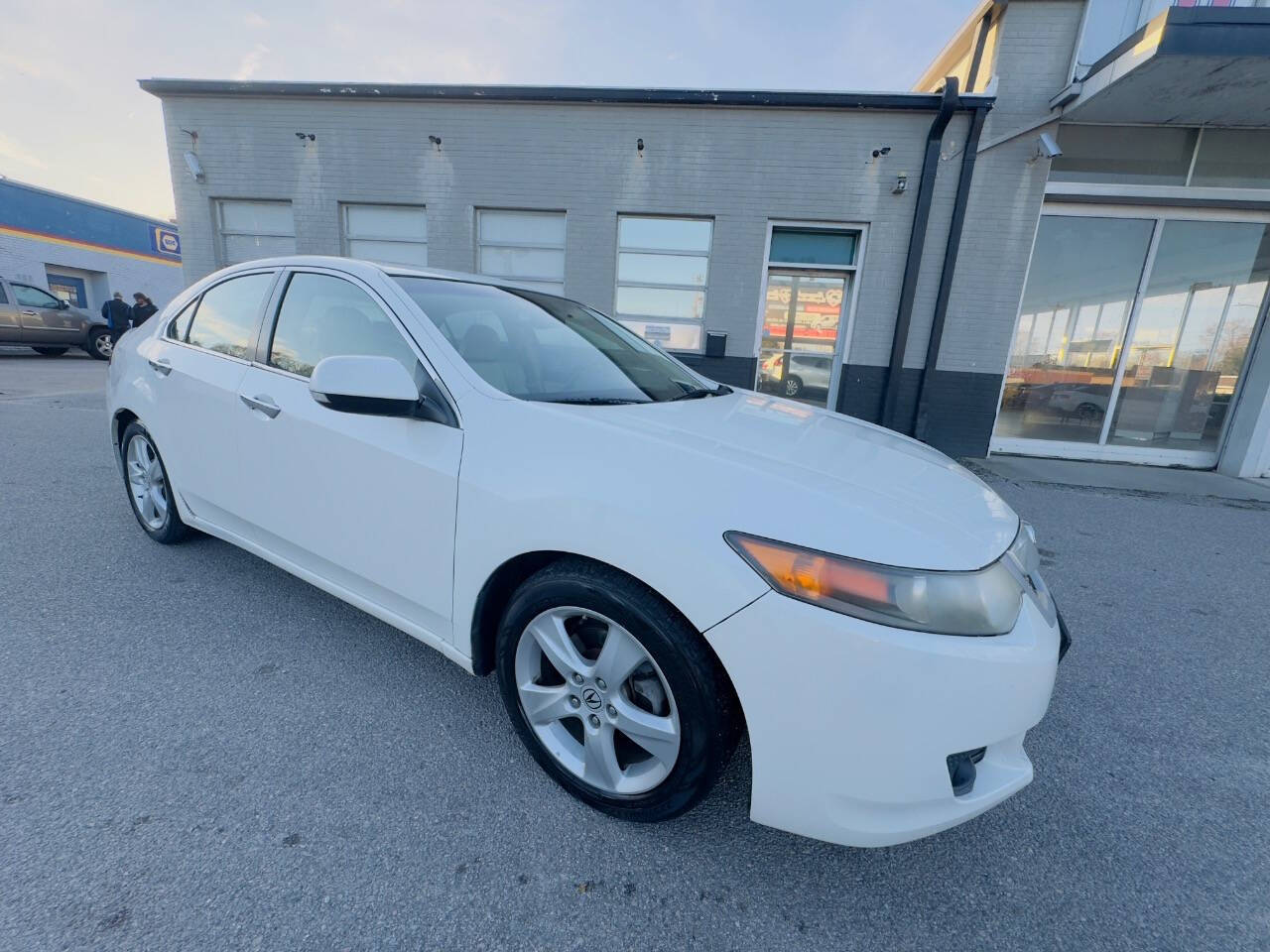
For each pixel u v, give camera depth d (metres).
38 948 1.21
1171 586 3.54
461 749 1.88
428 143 7.44
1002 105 6.59
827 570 1.28
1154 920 1.46
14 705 1.94
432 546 1.80
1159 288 7.02
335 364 1.66
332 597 2.74
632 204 7.32
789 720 1.30
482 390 1.81
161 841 1.48
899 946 1.37
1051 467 6.92
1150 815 1.80
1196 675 2.59
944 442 7.37
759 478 1.46
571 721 1.79
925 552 1.32
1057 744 2.12
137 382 2.87
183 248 8.05
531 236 7.66
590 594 1.50
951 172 6.78
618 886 1.47
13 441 5.31
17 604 2.56
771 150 7.03
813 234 7.31
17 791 1.60
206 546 3.19
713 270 7.37
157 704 1.99
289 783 1.70
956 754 1.31
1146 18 6.20
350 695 2.10
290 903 1.35
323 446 2.02
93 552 3.08
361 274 2.16
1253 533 4.67
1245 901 1.52
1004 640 1.34
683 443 1.61
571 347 2.38
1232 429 7.04
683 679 1.41
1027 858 1.63
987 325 7.04
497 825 1.61
